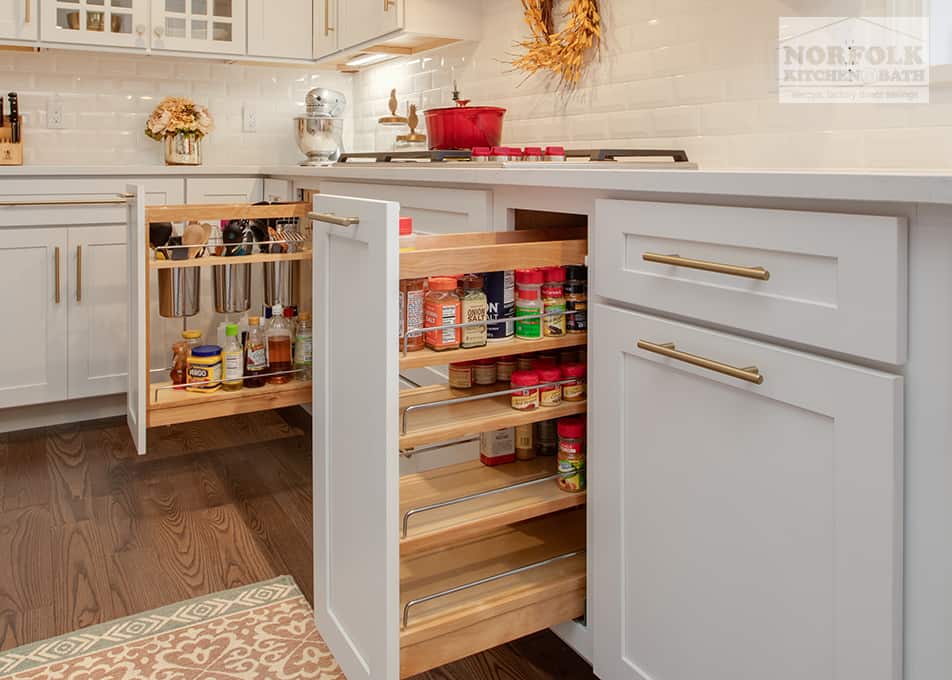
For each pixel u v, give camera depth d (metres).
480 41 3.12
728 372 1.11
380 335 1.26
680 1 2.24
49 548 2.15
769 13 1.99
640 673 1.37
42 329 3.11
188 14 3.57
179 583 1.97
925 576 0.93
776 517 1.09
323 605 1.59
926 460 0.92
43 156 3.62
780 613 1.10
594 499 1.46
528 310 1.50
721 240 1.14
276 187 3.38
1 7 3.23
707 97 2.18
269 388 2.55
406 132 3.65
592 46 2.56
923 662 0.94
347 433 1.41
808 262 1.02
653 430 1.30
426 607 1.41
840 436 0.99
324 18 3.67
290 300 2.69
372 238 1.26
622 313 1.35
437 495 1.53
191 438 3.10
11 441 3.06
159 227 2.46
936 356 0.90
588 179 1.38
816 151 1.90
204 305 3.38
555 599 1.50
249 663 1.64
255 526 2.30
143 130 3.81
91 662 1.64
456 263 1.33
